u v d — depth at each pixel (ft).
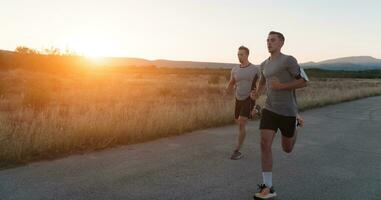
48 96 53.52
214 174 18.83
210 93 93.25
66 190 15.61
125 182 16.99
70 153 22.24
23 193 15.10
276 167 20.77
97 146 23.93
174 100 67.62
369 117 47.96
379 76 407.44
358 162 22.62
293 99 15.58
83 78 125.90
